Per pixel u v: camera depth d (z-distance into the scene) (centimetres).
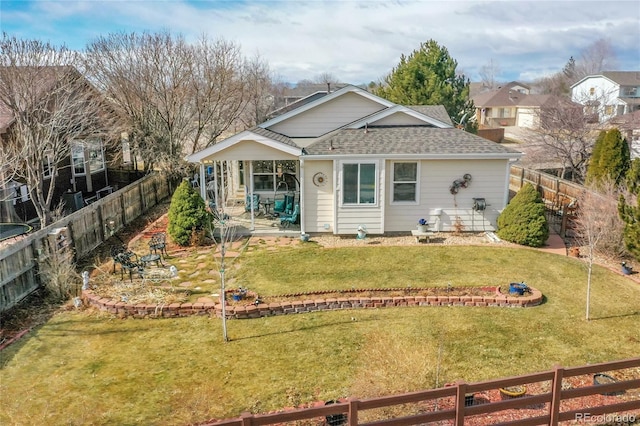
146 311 999
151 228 1708
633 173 1363
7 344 880
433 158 1484
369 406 541
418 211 1551
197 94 2548
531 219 1401
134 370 795
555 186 1933
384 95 3328
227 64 2702
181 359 830
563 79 8275
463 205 1542
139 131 2320
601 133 1838
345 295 1072
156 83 2378
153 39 2395
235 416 674
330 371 783
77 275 1150
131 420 666
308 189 1527
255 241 1502
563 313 998
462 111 3238
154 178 2148
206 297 1063
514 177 2422
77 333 930
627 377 765
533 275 1197
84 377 774
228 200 2075
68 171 2034
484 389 569
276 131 1797
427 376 762
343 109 1783
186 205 1462
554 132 2547
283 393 725
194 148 2634
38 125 1459
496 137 4759
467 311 1009
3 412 681
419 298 1040
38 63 1570
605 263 1293
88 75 2156
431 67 3189
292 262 1297
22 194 1708
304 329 938
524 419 606
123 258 1203
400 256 1333
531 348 853
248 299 1050
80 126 1823
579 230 1456
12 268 1028
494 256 1330
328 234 1561
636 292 1106
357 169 1481
